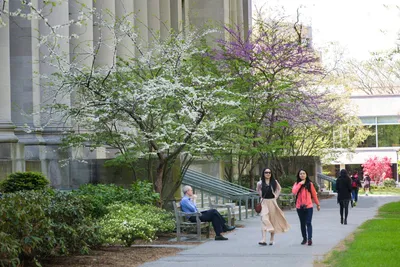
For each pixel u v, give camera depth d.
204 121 22.92
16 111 26.52
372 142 83.31
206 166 36.84
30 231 13.05
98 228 16.06
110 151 31.22
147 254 16.33
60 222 14.89
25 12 26.09
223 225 20.23
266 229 18.47
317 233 21.53
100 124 22.75
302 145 50.72
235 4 54.56
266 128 33.44
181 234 20.81
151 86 20.89
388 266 13.62
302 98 35.38
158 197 21.92
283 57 34.38
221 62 32.72
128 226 17.47
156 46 23.23
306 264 14.48
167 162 22.39
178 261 15.20
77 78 21.30
